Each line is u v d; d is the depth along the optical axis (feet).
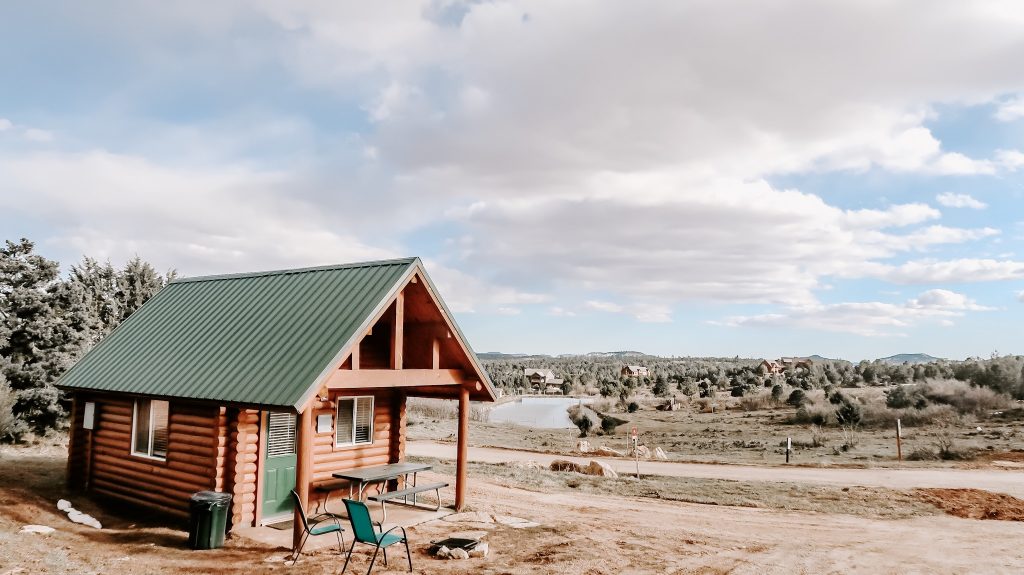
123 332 49.14
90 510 41.19
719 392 269.44
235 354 38.99
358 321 36.35
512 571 30.42
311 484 41.57
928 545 42.47
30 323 72.08
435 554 33.06
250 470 38.47
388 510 43.32
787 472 83.25
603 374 558.15
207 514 33.47
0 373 67.62
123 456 43.88
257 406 33.22
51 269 76.23
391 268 41.01
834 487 67.72
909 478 76.28
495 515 44.29
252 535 36.14
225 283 49.93
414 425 143.84
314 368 33.78
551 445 118.42
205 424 38.52
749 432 143.43
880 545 42.01
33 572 26.50
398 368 39.17
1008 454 94.53
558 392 390.01
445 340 44.21
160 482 40.98
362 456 45.62
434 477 64.44
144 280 105.91
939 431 121.29
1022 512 57.93
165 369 41.16
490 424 167.94
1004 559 38.22
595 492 63.00
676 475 80.02
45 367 72.64
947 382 162.91
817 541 42.78
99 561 29.78
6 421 63.82
